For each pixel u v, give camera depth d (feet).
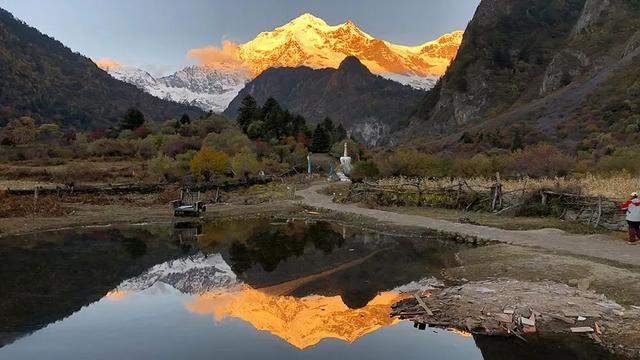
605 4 603.26
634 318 36.22
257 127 303.27
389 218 96.07
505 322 37.47
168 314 42.27
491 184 109.60
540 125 364.79
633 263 50.21
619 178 112.47
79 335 36.94
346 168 224.94
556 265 49.70
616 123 287.69
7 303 44.88
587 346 33.50
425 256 65.26
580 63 540.93
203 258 66.39
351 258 65.82
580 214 78.13
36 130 317.01
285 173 223.10
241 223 101.86
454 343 35.55
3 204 102.58
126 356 33.04
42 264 61.05
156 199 128.77
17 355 33.14
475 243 70.13
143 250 71.77
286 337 36.94
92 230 89.71
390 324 39.75
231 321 40.63
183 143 236.63
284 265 62.03
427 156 171.01
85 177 173.68
